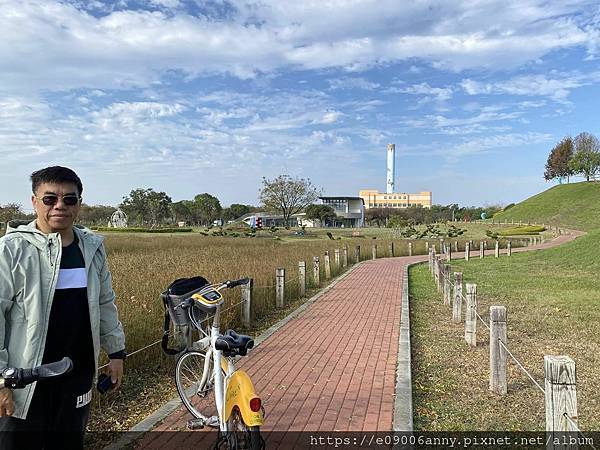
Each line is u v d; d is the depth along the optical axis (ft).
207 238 134.41
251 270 45.78
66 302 10.55
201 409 17.99
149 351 23.71
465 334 29.81
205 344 15.60
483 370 24.38
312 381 22.08
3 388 9.54
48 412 10.49
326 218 322.14
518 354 27.45
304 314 38.93
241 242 116.57
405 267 80.94
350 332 32.35
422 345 29.60
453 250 126.21
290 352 27.22
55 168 10.67
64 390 10.68
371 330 32.96
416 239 154.30
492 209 359.05
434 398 20.51
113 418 18.19
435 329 34.19
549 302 44.04
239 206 362.53
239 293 36.24
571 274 67.36
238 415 12.42
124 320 23.85
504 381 20.98
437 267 54.60
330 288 54.90
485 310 41.01
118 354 11.90
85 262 11.03
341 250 86.02
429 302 46.32
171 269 41.96
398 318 37.14
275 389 21.02
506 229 223.71
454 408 19.39
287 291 46.65
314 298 47.39
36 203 10.65
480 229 231.91
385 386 21.38
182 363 17.98
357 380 22.22
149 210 279.69
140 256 61.52
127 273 38.29
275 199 267.80
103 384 11.82
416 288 56.29
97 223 269.85
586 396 20.95
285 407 18.94
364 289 54.13
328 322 35.70
